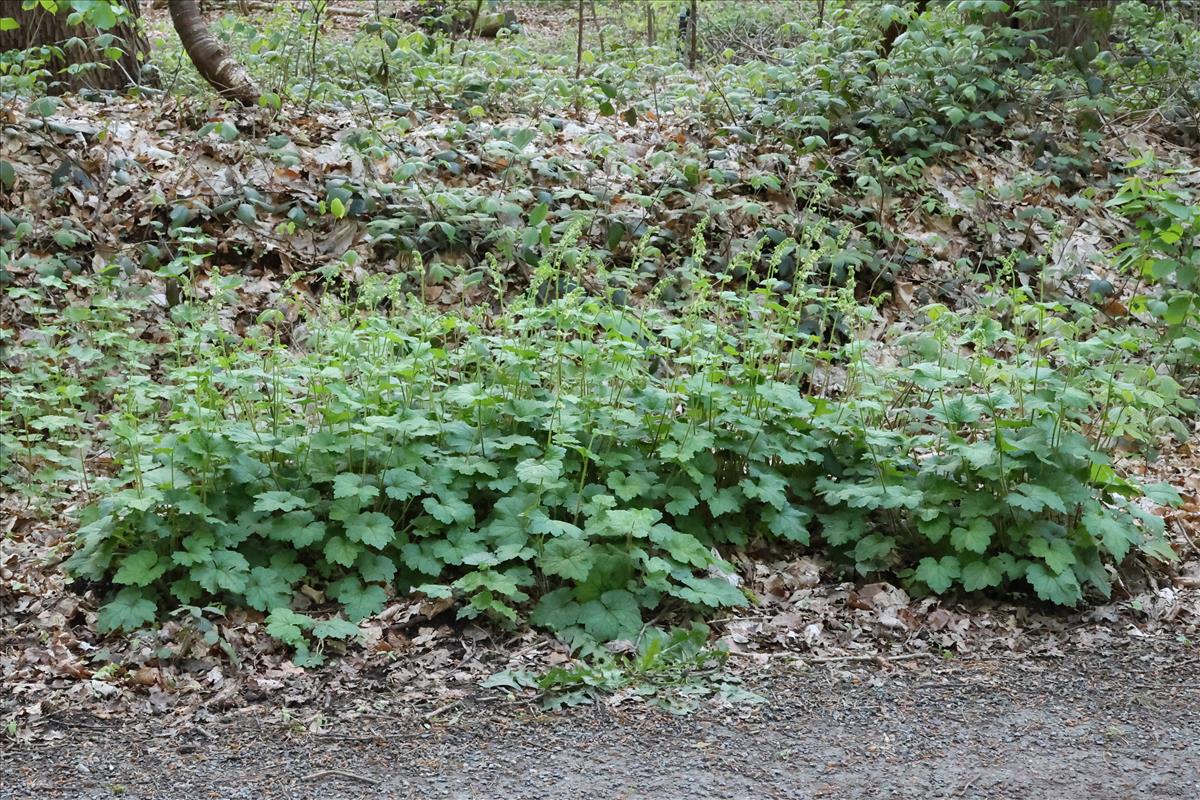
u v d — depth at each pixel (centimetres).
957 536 513
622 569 492
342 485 497
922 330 744
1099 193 923
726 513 554
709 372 557
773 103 941
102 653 456
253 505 507
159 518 498
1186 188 923
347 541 502
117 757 393
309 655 458
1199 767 382
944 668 462
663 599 503
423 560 500
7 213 762
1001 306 768
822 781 375
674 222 816
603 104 874
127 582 472
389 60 1038
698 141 900
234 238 766
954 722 416
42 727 412
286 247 775
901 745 399
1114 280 835
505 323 579
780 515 542
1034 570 502
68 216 769
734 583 520
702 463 544
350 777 379
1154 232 591
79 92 934
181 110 889
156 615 479
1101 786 370
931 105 945
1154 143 1004
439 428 521
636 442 560
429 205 794
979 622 498
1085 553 519
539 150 868
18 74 866
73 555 502
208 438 506
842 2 1196
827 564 544
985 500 521
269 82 966
